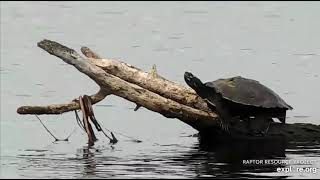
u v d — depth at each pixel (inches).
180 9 6407.5
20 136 2351.1
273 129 2316.7
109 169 1888.5
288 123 2426.2
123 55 4121.6
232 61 3890.3
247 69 3644.2
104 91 2260.1
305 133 2315.5
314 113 2691.9
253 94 2271.2
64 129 2464.3
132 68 2320.4
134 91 2237.9
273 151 2116.1
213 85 2285.9
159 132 2433.6
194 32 5098.4
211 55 4111.7
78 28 5364.2
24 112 2271.2
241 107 2256.4
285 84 3245.6
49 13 6215.6
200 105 2288.4
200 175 1819.6
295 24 5334.6
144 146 2204.7
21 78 3452.3
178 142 2271.2
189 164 1948.8
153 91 2303.2
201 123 2279.8
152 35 4963.1
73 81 3388.3
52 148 2180.1
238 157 2042.3
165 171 1862.7
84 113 2281.0
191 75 2278.5
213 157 2039.9
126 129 2476.6
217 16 5925.2
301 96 2989.7
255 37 4803.2
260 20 5615.2
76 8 6545.3
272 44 4480.8
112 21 5738.2
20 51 4298.7
